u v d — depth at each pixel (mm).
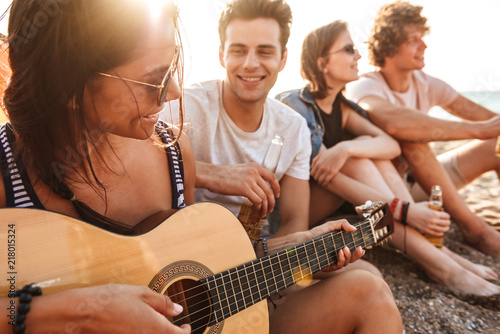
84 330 968
